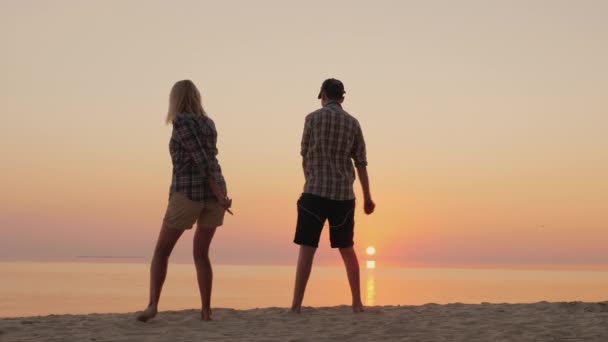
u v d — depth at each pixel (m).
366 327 4.72
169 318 5.14
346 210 5.49
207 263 5.03
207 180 4.78
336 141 5.40
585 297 177.38
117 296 187.62
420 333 4.46
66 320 5.05
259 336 4.32
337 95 5.57
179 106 4.85
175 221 4.75
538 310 5.71
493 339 4.22
